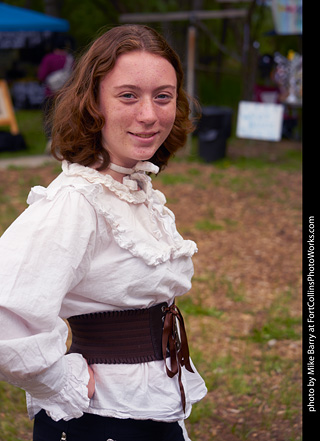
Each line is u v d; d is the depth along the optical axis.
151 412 1.64
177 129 1.90
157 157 1.95
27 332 1.47
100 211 1.55
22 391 3.81
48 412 1.55
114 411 1.61
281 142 13.05
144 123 1.58
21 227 1.49
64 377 1.53
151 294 1.65
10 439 3.30
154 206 1.75
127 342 1.65
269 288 5.64
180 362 1.75
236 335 4.69
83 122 1.62
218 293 5.48
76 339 1.71
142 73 1.56
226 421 3.55
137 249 1.60
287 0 11.46
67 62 11.88
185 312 5.05
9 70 18.20
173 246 1.71
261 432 3.41
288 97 13.12
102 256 1.58
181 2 20.19
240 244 6.88
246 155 11.66
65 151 1.66
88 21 21.14
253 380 4.01
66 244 1.49
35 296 1.44
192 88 11.51
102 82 1.59
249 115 11.08
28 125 14.99
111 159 1.67
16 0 22.02
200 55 23.11
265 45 20.88
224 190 9.16
